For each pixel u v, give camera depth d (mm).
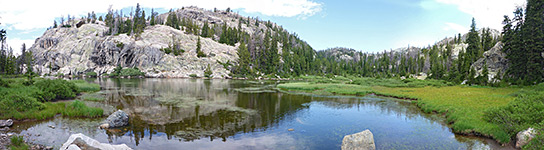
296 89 48844
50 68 113562
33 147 12469
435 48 173250
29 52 131750
